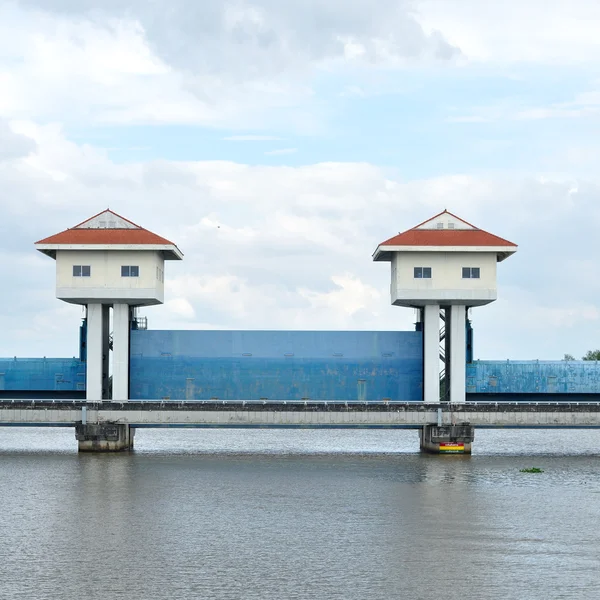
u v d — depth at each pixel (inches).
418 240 3710.6
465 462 3476.9
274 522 2229.3
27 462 3356.3
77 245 3683.6
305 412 3614.7
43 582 1701.5
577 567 1818.4
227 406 3614.7
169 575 1750.7
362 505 2456.9
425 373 3796.8
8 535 2066.9
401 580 1724.9
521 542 2021.4
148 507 2411.4
